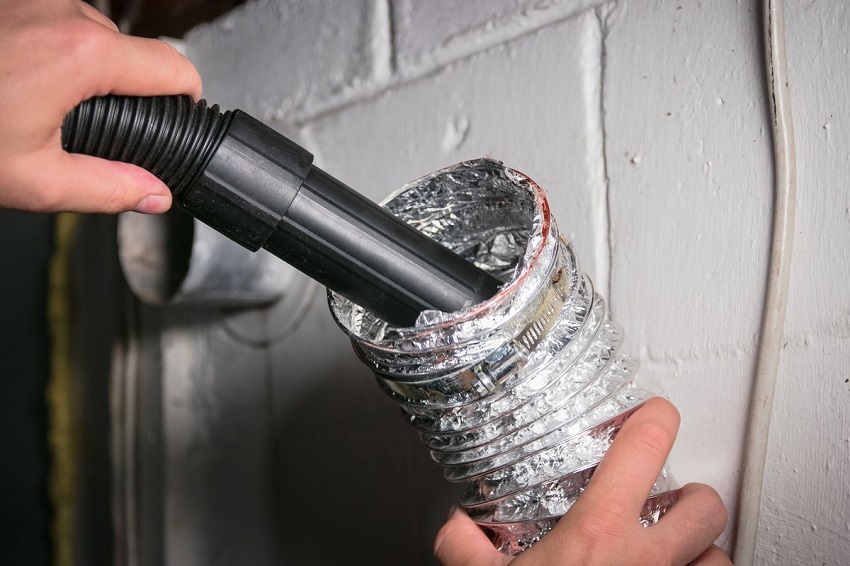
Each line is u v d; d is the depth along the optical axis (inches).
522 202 22.6
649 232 26.0
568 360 20.1
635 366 22.3
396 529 33.7
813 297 22.4
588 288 22.1
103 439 54.2
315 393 37.4
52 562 57.7
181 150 18.3
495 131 30.2
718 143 24.4
